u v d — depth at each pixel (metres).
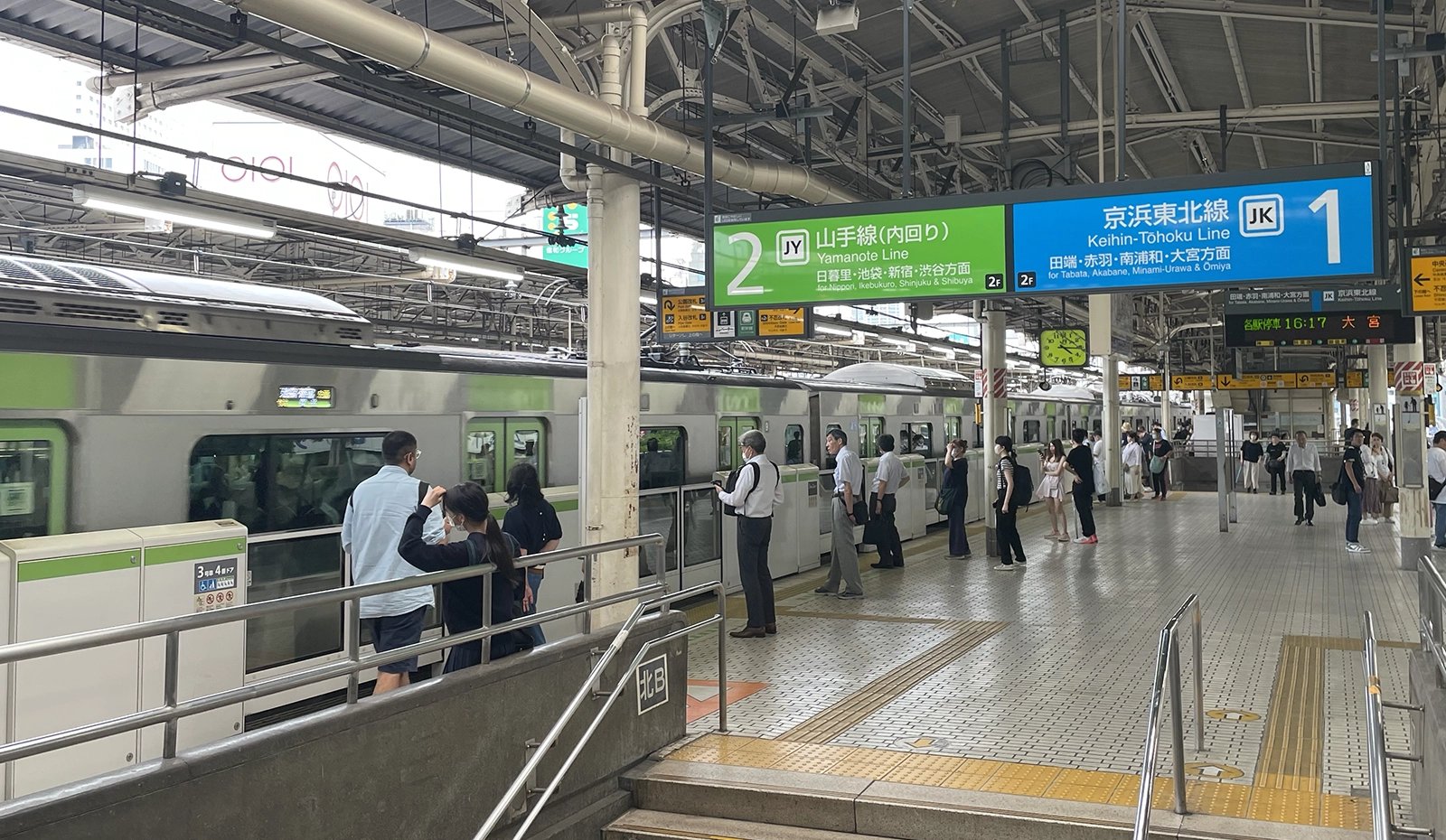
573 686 5.61
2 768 5.00
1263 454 32.53
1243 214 6.76
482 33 8.27
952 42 11.57
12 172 10.02
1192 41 11.77
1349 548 15.93
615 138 7.81
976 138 12.90
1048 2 10.83
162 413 6.38
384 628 6.02
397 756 4.45
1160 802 5.25
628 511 8.63
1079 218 7.11
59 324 6.18
